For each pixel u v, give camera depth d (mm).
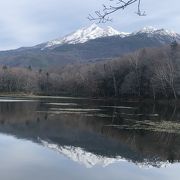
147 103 111875
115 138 44281
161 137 44844
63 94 197000
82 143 41281
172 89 117812
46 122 58844
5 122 58406
